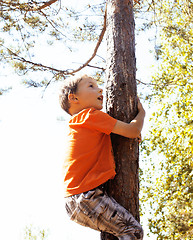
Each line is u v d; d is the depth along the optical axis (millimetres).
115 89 1960
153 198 6113
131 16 2174
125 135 1763
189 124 5738
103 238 1796
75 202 1639
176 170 5957
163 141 6078
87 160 1708
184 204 5969
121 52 2029
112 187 1808
